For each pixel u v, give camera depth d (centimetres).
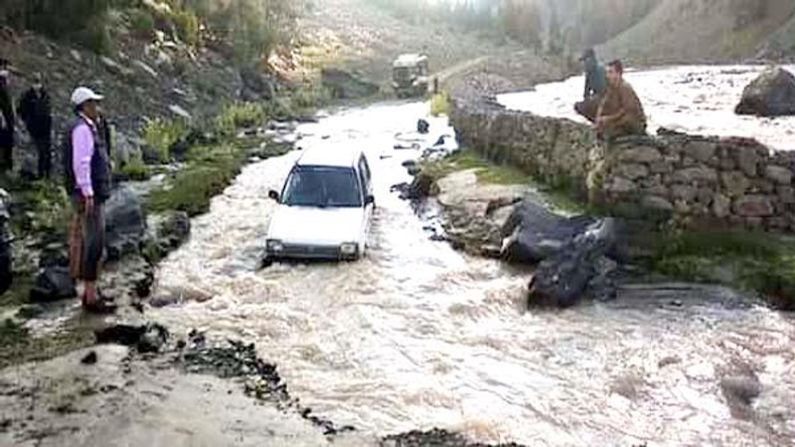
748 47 5378
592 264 1202
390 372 931
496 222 1467
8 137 1622
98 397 816
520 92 3170
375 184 1972
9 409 783
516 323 1088
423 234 1519
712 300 1132
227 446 730
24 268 1212
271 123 3219
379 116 3628
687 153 1309
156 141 2264
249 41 4381
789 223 1289
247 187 1947
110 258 1277
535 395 879
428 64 6212
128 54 3061
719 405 858
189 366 920
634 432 805
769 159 1284
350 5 8638
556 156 1639
